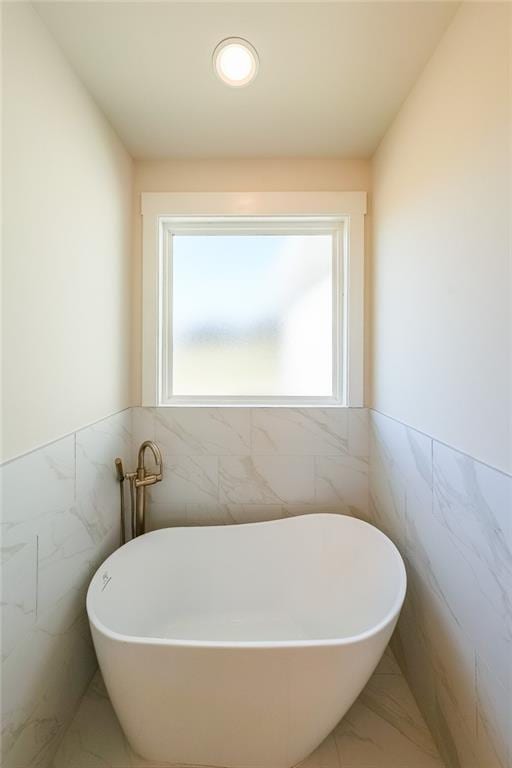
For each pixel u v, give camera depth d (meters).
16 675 0.85
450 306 0.97
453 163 0.96
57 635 1.02
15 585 0.85
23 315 0.88
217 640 1.37
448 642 0.98
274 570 1.51
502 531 0.76
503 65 0.76
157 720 0.91
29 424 0.90
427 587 1.11
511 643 0.73
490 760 0.79
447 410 0.99
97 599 1.14
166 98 1.26
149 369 1.67
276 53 1.08
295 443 1.68
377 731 1.09
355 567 1.41
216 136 1.48
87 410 1.22
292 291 1.78
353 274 1.65
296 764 0.98
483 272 0.83
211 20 0.97
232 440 1.68
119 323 1.50
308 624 1.42
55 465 1.02
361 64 1.11
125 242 1.55
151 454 1.67
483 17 0.82
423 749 1.04
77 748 1.03
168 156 1.62
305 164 1.64
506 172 0.75
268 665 0.85
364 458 1.68
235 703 0.88
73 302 1.12
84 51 1.06
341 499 1.69
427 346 1.10
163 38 1.02
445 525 1.00
